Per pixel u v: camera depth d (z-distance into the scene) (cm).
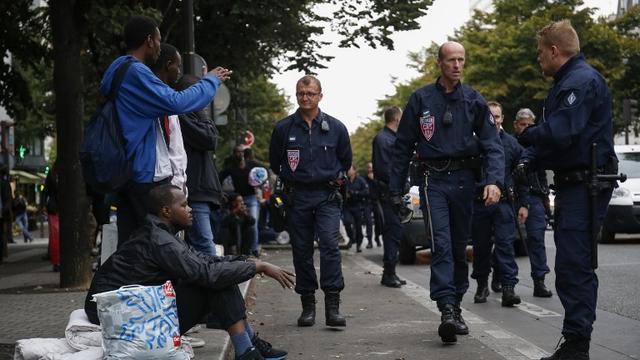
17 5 1564
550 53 567
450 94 698
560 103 555
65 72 1091
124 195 531
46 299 950
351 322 804
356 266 1511
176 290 509
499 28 4422
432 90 704
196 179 648
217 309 522
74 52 1100
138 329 452
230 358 639
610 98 562
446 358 614
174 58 580
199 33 1969
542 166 579
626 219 1769
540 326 782
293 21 1992
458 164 698
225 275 498
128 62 515
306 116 784
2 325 745
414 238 1476
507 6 4531
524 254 1552
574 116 545
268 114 3531
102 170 505
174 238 493
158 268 489
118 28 1128
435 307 905
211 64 2028
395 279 1134
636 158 1956
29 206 4288
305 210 780
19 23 1592
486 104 700
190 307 511
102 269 495
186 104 509
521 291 1052
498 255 921
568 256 560
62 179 1098
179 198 503
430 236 688
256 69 2105
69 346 488
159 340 455
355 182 1964
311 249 789
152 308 455
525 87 4328
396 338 705
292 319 837
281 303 977
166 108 507
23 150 3297
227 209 1545
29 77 1791
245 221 1562
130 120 508
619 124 4247
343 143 785
